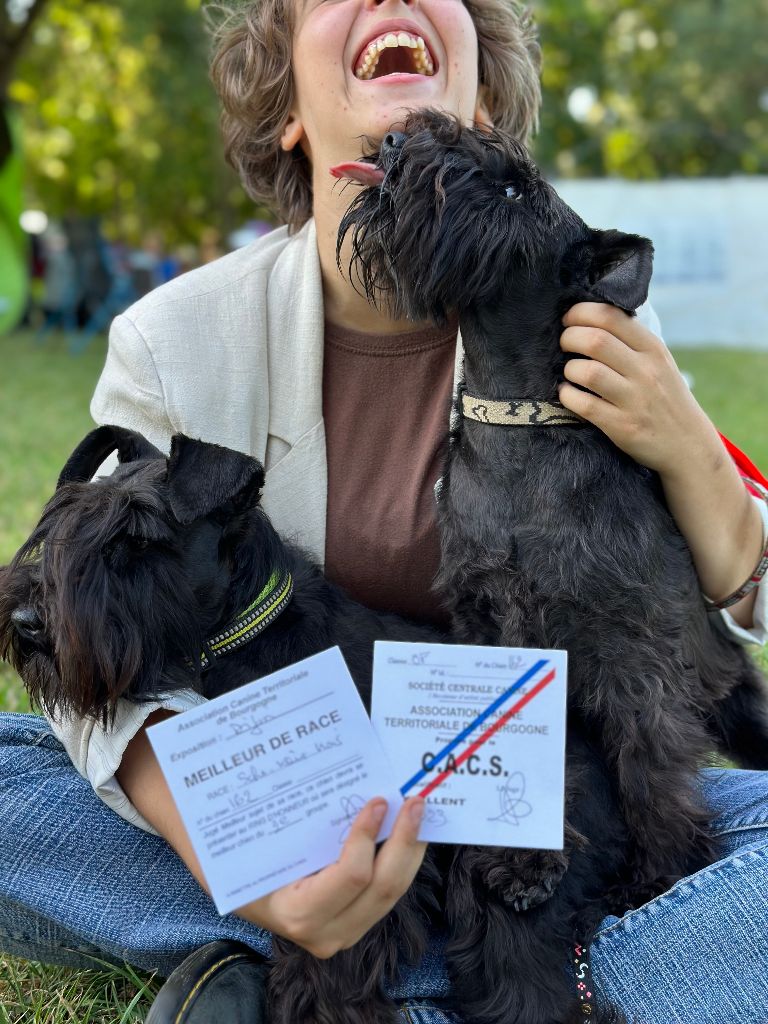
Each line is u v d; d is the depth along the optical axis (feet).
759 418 31.58
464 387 8.56
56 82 70.08
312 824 6.24
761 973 6.88
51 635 7.20
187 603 7.36
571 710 8.09
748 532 8.62
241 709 6.22
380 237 8.05
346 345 9.32
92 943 7.73
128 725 7.11
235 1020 6.78
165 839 7.40
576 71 75.82
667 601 7.95
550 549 7.72
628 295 7.42
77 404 34.99
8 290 54.39
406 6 9.12
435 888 7.70
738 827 8.07
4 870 7.39
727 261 64.95
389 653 6.40
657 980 7.00
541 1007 6.98
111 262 60.70
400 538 8.98
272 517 9.11
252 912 6.42
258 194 11.07
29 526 18.90
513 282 7.77
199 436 8.82
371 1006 7.02
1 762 7.68
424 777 6.34
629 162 90.84
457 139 8.01
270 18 9.86
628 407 7.68
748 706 9.91
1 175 51.06
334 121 9.14
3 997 7.95
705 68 86.53
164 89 64.13
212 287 9.30
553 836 6.31
